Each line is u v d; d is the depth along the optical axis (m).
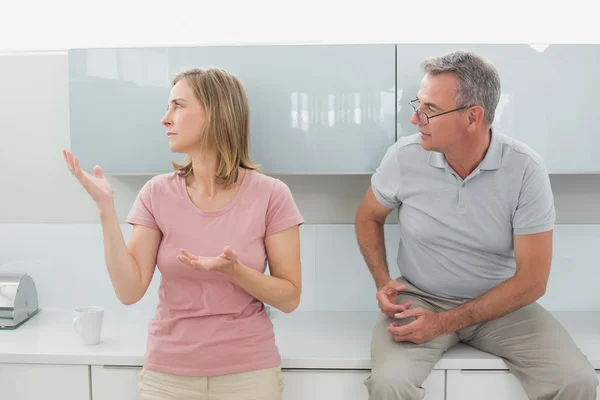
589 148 1.84
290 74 1.84
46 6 2.15
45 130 2.18
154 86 1.85
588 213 2.17
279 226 1.60
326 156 1.87
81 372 1.76
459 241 1.78
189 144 1.57
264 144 1.86
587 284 2.18
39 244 2.21
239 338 1.54
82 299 2.22
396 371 1.61
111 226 1.50
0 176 2.21
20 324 2.04
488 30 2.12
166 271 1.57
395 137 1.86
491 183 1.73
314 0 2.13
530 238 1.73
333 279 2.20
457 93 1.64
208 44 1.98
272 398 1.55
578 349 1.69
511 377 1.73
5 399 1.78
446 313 1.72
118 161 1.88
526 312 1.79
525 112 1.83
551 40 2.11
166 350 1.55
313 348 1.81
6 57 2.16
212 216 1.58
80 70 1.86
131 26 2.16
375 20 2.13
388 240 2.16
